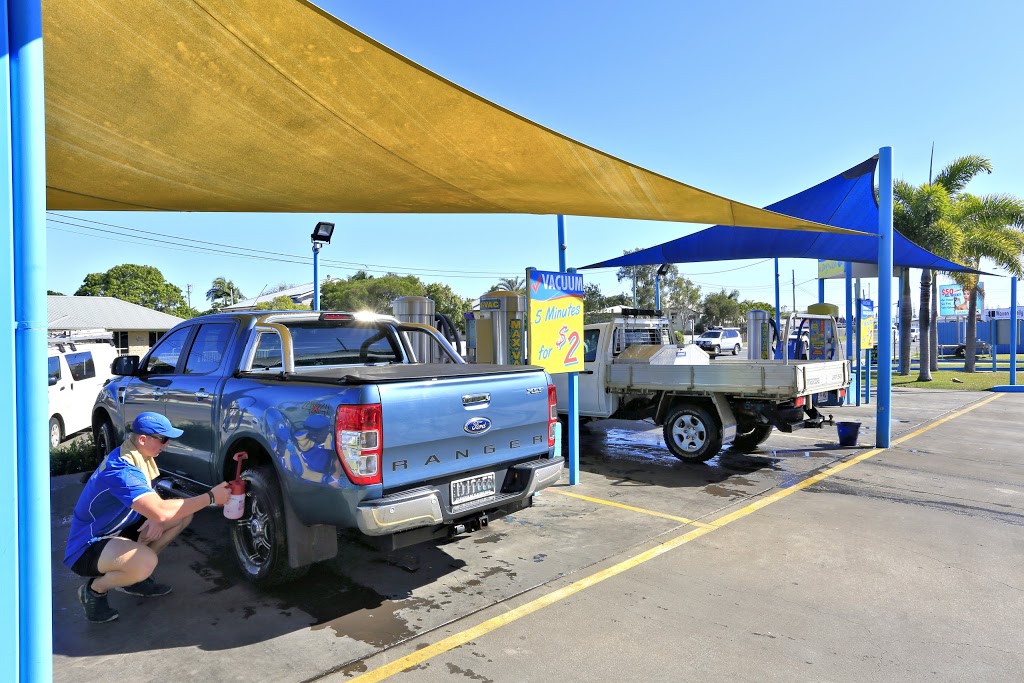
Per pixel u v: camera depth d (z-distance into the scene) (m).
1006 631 3.63
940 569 4.56
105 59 3.11
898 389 18.28
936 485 7.03
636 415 8.90
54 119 3.78
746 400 8.00
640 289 58.19
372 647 3.47
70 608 3.96
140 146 4.22
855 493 6.69
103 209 6.12
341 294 58.84
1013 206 20.23
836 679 3.14
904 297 23.00
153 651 3.42
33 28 1.90
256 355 4.73
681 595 4.13
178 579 4.38
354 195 5.58
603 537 5.27
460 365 5.18
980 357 36.75
